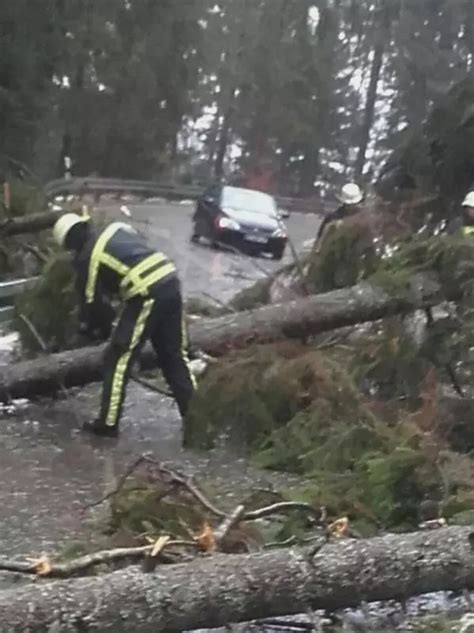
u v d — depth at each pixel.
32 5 26.25
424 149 10.70
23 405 8.74
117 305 9.10
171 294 7.84
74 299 9.04
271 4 54.31
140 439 8.02
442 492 6.20
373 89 59.19
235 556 4.51
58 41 27.75
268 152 56.50
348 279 9.55
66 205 13.52
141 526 5.52
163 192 37.22
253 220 22.86
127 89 36.62
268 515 5.47
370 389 8.40
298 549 4.62
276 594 4.41
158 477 6.39
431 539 4.84
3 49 25.77
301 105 55.44
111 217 12.91
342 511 6.09
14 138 26.14
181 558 4.70
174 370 8.11
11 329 9.55
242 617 4.37
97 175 38.03
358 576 4.58
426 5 51.12
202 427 7.83
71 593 4.09
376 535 5.92
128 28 34.72
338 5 55.88
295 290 9.91
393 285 8.45
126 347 7.83
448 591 5.12
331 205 45.12
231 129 57.53
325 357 8.11
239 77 54.50
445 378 8.64
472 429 7.85
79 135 36.03
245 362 7.96
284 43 54.66
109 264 7.77
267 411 7.84
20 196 12.87
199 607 4.25
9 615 3.94
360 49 59.84
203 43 42.34
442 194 10.71
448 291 8.42
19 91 26.25
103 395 7.93
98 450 7.54
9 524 5.83
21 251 11.92
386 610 5.05
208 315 10.80
